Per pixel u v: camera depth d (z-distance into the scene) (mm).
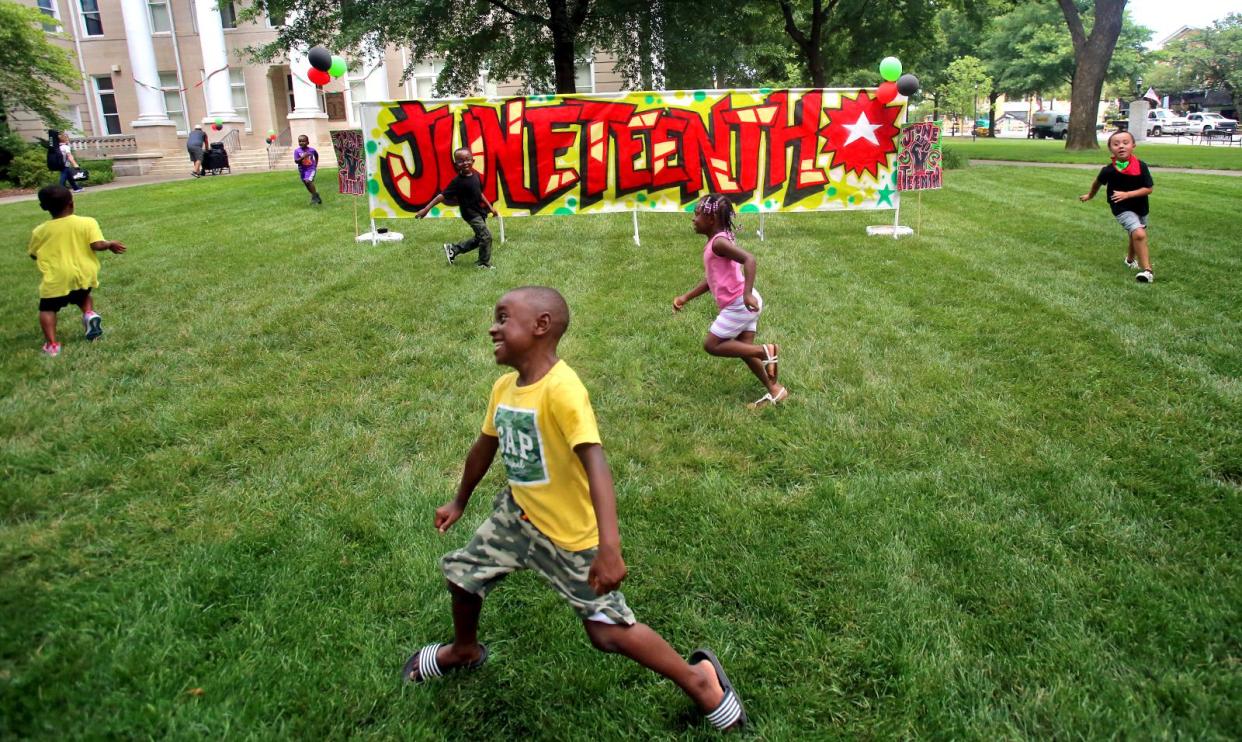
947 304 7047
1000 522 3480
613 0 18641
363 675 2592
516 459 2270
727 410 4816
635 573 3158
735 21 20203
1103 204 13320
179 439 4395
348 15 16969
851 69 30688
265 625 2834
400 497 3732
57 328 6531
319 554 3260
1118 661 2619
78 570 3152
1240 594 2904
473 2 18484
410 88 31594
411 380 5344
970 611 2916
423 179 10320
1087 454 4121
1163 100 70688
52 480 3836
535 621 2861
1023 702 2455
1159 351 5637
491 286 7859
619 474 4008
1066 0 28891
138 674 2541
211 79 30578
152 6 31859
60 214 5922
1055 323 6391
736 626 2861
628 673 2629
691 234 10969
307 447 4324
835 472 4035
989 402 4812
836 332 6301
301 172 14789
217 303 7246
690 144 10195
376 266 8930
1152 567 3121
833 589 3047
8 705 2357
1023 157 26031
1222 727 2334
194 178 23812
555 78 20312
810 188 10391
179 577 3062
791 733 2369
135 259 9398
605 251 9781
